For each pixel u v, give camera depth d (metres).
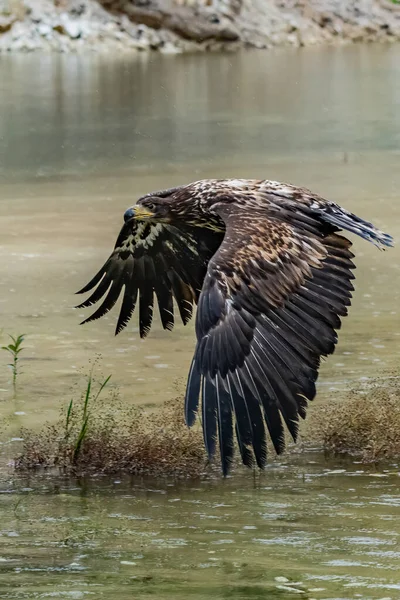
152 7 55.19
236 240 7.51
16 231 21.03
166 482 10.52
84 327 15.30
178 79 45.66
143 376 13.30
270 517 9.62
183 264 9.61
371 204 23.33
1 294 16.84
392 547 8.91
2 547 8.97
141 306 9.78
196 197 9.12
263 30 57.59
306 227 7.74
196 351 7.24
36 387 12.93
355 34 60.31
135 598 7.88
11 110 37.47
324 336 7.26
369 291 16.84
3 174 27.30
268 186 8.27
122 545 9.00
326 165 28.42
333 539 9.09
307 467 10.83
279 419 7.00
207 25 55.59
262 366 7.12
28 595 7.97
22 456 11.04
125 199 24.20
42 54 51.69
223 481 10.52
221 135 33.19
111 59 51.03
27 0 53.56
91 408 12.18
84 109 37.88
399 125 35.03
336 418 11.54
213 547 8.93
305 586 8.14
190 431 11.23
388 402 11.91
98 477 10.68
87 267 18.42
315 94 41.97
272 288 7.33
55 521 9.58
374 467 10.79
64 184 25.98
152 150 30.70
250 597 7.88
